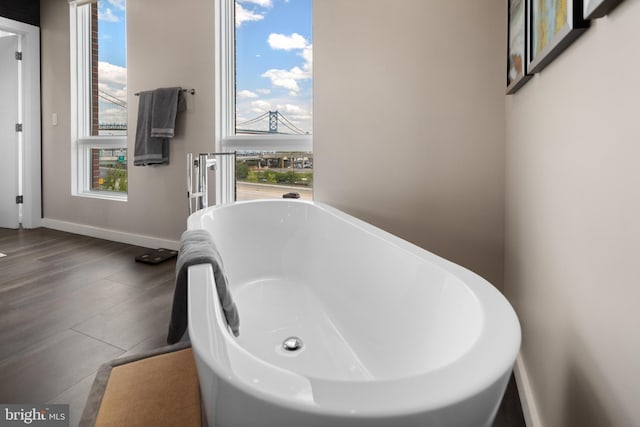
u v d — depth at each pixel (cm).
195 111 304
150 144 313
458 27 209
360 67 233
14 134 403
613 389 65
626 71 60
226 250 229
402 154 226
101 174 391
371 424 48
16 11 377
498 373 56
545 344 112
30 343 173
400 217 228
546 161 110
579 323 83
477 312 80
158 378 147
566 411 92
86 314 204
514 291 170
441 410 49
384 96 228
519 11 142
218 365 57
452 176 215
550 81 106
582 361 81
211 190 299
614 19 65
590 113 76
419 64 218
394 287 132
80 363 158
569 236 90
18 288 240
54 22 386
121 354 165
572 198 87
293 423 49
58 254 315
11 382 145
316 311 189
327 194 248
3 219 412
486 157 207
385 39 226
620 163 63
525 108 142
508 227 190
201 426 122
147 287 242
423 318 109
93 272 270
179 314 121
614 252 65
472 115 209
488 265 210
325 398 50
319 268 212
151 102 313
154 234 336
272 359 147
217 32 292
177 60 309
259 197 295
